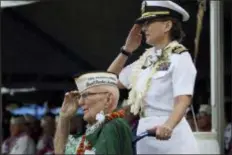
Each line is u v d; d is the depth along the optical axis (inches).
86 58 1021.2
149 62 376.8
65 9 889.5
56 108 1148.5
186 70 359.6
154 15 369.1
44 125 926.4
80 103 336.2
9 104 1163.3
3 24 956.6
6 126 1075.3
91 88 333.4
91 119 334.6
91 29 932.6
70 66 1051.3
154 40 372.2
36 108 1183.6
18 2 740.7
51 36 972.6
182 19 375.2
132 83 380.5
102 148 319.0
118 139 323.3
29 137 942.4
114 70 399.5
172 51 366.3
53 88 1133.1
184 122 377.1
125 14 871.1
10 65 1058.7
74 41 978.1
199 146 542.6
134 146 346.6
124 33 917.2
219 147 594.9
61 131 344.8
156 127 340.8
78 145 335.3
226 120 870.4
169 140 373.1
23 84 1122.0
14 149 935.0
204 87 913.5
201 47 880.9
